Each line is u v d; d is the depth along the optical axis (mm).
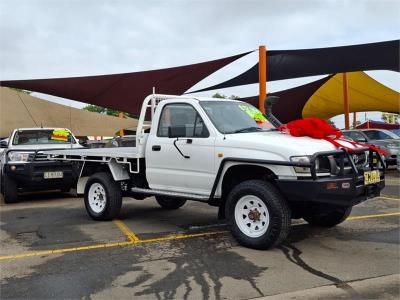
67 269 5445
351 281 4891
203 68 18766
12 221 8539
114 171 8023
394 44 15977
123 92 21438
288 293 4578
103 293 4660
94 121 31938
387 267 5340
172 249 6258
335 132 6336
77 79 19203
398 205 9594
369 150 6449
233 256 5848
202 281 4949
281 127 6973
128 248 6355
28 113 26234
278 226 5824
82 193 8891
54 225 8047
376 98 29234
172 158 7078
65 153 9062
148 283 4918
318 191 5605
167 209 9578
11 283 4996
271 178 6180
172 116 7246
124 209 9664
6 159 10828
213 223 8055
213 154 6508
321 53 17312
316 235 6938
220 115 6887
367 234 6961
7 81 19047
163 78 19750
